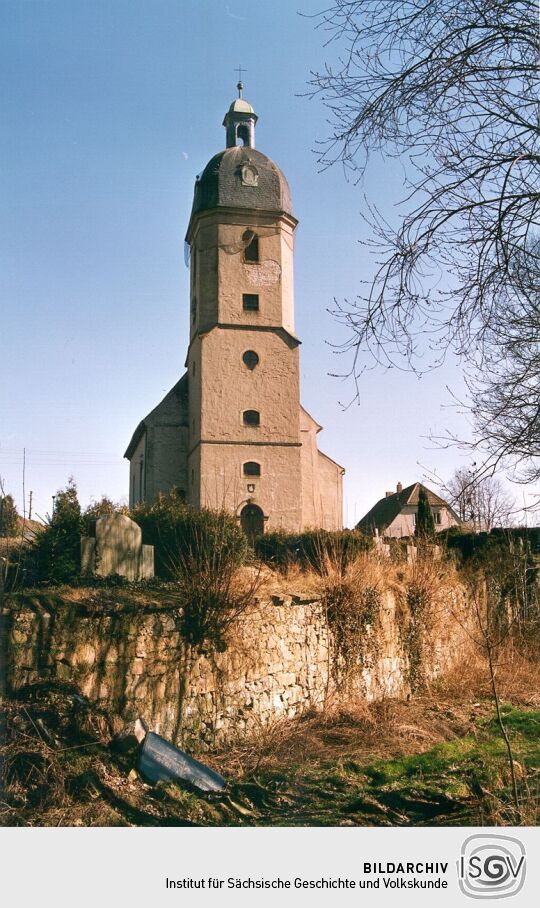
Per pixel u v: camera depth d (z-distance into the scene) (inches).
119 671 318.7
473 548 758.5
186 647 350.0
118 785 260.2
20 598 301.9
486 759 324.8
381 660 496.1
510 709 458.9
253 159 1421.0
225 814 265.0
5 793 238.2
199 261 1386.6
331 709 426.0
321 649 447.8
